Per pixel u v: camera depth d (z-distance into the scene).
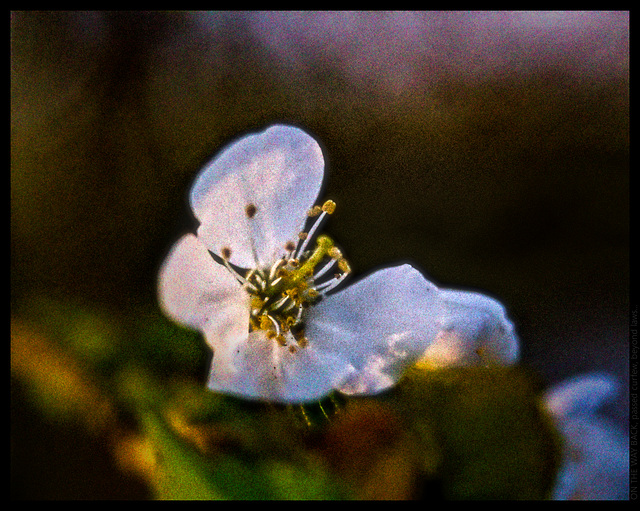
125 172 0.23
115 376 0.20
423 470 0.19
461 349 0.20
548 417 0.19
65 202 0.23
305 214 0.20
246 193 0.20
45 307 0.20
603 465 0.20
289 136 0.20
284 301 0.20
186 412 0.19
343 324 0.20
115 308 0.20
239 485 0.19
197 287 0.20
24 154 0.23
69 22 0.24
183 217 0.23
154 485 0.19
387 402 0.19
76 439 0.20
